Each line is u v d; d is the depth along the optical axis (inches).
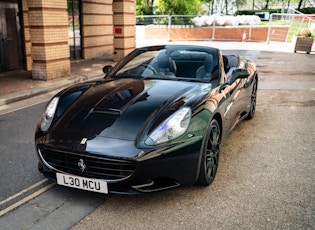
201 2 1358.3
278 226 107.0
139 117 118.8
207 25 1008.9
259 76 395.5
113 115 121.4
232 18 1005.8
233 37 987.3
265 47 773.3
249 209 116.6
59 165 119.0
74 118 124.1
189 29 1010.1
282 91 313.7
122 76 163.3
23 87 329.7
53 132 121.0
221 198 124.0
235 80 161.2
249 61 222.5
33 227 108.2
